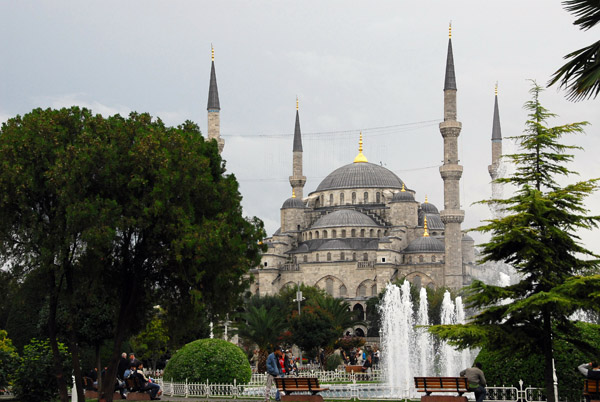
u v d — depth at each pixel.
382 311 149.62
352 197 196.62
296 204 192.38
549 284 29.12
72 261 35.12
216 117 144.12
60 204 33.41
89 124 36.34
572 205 29.67
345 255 174.88
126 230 35.06
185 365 49.50
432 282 166.12
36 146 33.81
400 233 177.38
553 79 21.95
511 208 29.86
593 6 21.31
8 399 41.53
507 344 29.06
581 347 29.86
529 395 35.12
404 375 73.19
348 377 64.31
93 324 48.75
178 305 39.22
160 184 34.44
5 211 34.16
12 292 35.59
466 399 33.91
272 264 175.75
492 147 164.50
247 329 90.06
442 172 147.50
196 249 34.38
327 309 111.38
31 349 39.94
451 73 147.00
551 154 30.16
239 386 44.53
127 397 42.59
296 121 196.88
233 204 39.41
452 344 29.92
